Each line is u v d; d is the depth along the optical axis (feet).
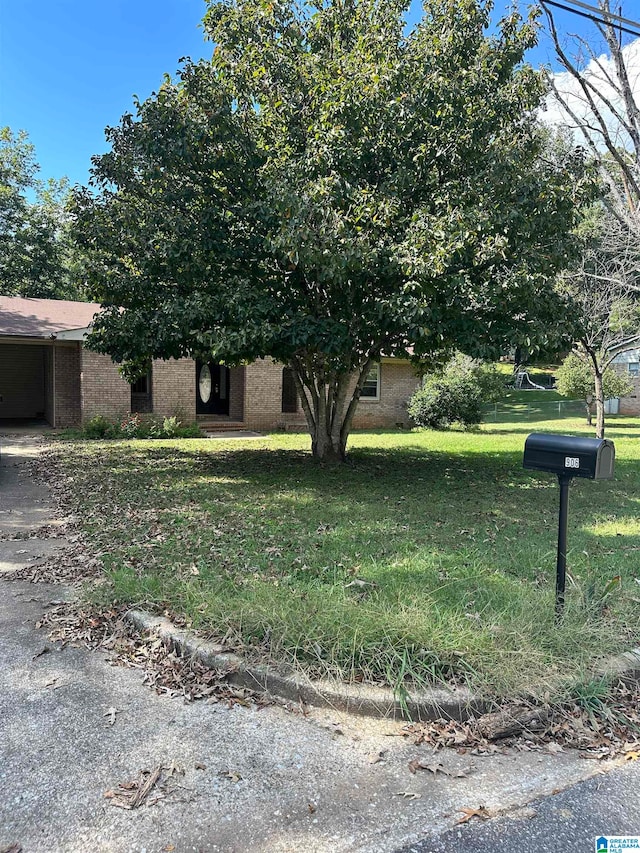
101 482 28.12
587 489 27.89
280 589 12.98
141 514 21.74
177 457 36.88
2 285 79.92
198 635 11.30
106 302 31.17
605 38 33.50
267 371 56.85
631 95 34.65
